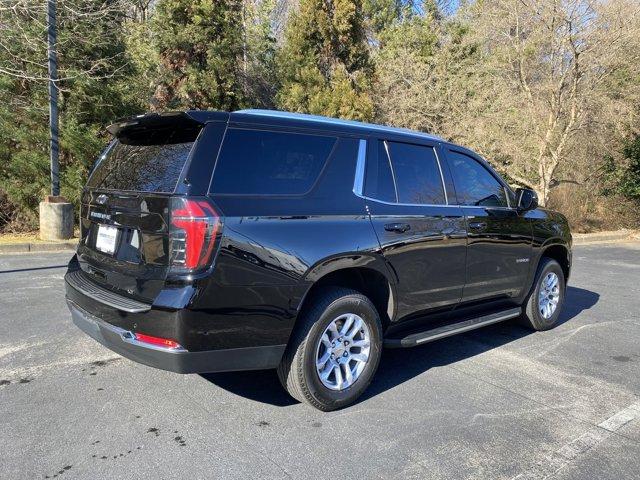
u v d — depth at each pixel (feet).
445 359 15.57
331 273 11.82
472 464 9.87
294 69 53.01
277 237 10.46
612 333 18.72
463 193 15.03
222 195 10.02
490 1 47.14
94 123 38.01
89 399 11.81
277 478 9.17
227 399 12.09
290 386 11.39
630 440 10.96
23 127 36.09
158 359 9.78
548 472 9.69
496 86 47.67
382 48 71.00
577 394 13.24
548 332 18.67
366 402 12.36
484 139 46.65
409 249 12.86
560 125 46.73
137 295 10.23
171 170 10.25
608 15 40.96
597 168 53.67
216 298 9.73
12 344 14.99
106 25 38.29
